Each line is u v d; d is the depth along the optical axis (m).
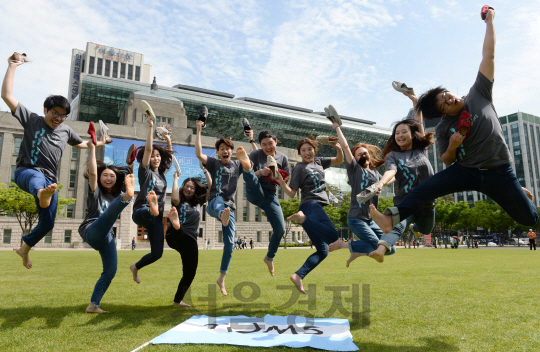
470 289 6.12
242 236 51.06
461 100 3.32
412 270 9.66
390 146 4.47
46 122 4.18
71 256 19.44
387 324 3.72
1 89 3.95
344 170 66.81
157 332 3.42
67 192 41.69
